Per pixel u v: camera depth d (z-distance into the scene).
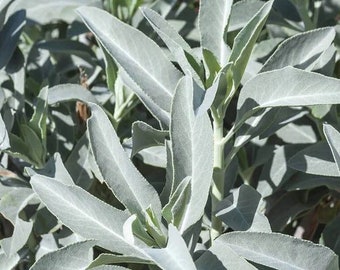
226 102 0.59
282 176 0.67
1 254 0.64
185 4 0.82
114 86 0.70
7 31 0.71
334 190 0.69
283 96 0.57
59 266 0.55
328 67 0.66
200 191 0.56
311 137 0.72
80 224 0.56
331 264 0.54
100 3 0.76
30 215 0.68
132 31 0.61
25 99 0.74
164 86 0.60
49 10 0.79
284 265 0.54
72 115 0.74
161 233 0.55
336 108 0.69
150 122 0.73
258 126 0.62
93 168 0.65
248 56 0.57
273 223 0.68
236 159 0.68
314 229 0.70
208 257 0.54
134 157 0.72
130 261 0.55
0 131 0.62
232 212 0.59
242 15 0.70
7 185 0.66
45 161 0.68
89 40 0.84
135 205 0.56
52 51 0.76
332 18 0.74
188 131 0.56
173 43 0.57
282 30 0.74
